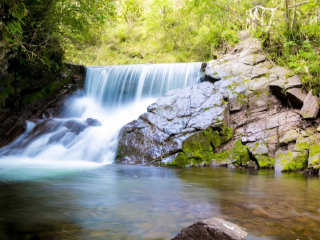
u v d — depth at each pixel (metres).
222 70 8.66
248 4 13.56
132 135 7.17
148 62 15.40
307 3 9.67
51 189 3.85
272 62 8.31
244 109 7.61
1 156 7.36
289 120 6.91
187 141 6.64
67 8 8.72
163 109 7.60
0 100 8.81
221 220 2.21
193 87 8.16
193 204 3.14
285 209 2.92
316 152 5.78
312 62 7.61
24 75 9.41
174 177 4.97
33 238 2.16
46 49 9.18
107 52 17.00
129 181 4.54
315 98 6.79
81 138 7.84
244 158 6.56
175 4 16.19
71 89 11.02
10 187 3.95
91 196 3.49
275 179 4.85
